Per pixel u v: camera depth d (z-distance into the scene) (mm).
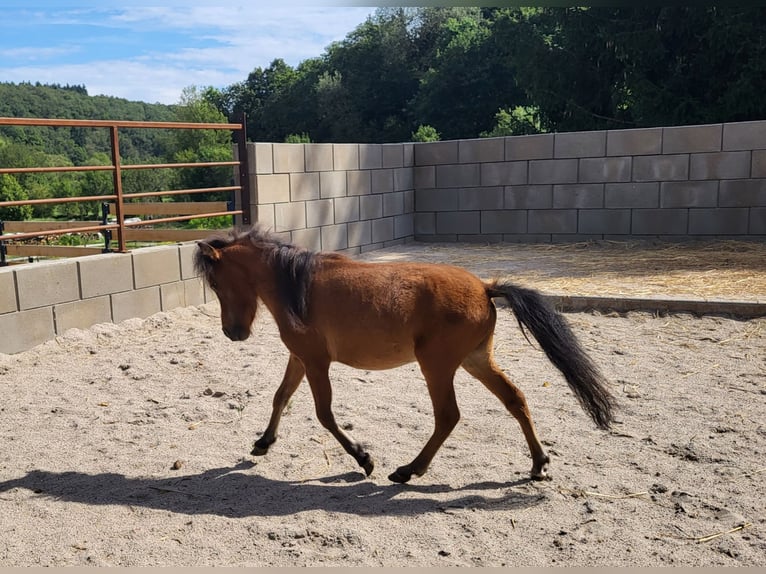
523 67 24688
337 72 57406
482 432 4762
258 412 5250
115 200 7957
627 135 12391
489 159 13469
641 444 4516
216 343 7164
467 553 3285
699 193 12078
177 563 3217
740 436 4582
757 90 18922
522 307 3977
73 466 4344
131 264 7934
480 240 13820
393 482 4062
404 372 6129
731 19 18234
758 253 10719
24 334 6852
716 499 3758
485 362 4137
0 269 6684
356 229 12391
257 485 4066
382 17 58250
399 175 13625
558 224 13133
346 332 4016
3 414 5246
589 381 3947
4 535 3508
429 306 3904
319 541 3408
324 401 4129
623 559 3209
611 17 21484
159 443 4695
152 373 6219
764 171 11609
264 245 4270
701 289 8359
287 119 59500
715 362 6133
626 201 12594
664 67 21234
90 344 7113
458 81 44844
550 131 26750
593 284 8977
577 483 3994
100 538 3463
